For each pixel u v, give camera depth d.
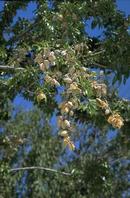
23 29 8.07
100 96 5.43
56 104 7.48
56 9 7.74
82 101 5.44
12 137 10.37
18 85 6.22
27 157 15.80
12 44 7.86
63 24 7.02
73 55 5.45
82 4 7.32
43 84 5.35
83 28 7.20
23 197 15.53
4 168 9.31
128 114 7.49
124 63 7.18
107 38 7.50
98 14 7.61
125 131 8.17
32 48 6.82
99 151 15.71
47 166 15.90
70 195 13.30
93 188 9.81
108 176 9.84
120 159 14.62
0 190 11.48
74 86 5.05
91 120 7.77
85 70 5.29
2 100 7.60
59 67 5.46
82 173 9.97
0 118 8.60
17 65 6.65
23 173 15.37
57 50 5.50
